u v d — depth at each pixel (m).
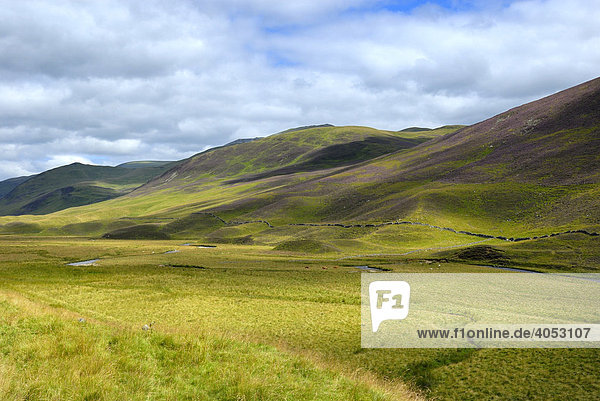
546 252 93.00
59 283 66.69
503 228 135.12
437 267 86.88
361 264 94.81
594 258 84.12
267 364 19.41
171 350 19.70
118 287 63.91
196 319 42.47
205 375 16.88
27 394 12.64
